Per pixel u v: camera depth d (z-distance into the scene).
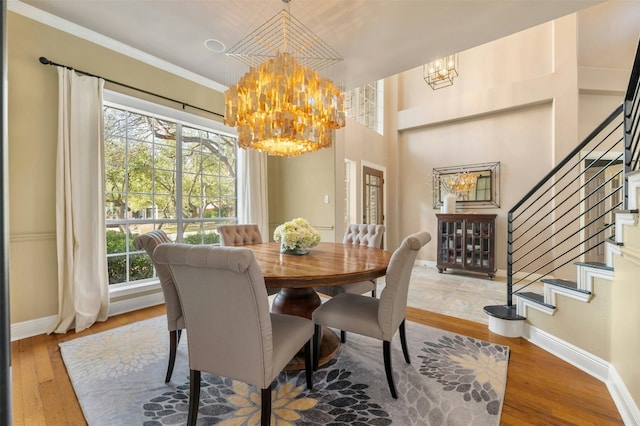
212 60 3.16
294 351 1.48
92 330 2.49
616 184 4.35
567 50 4.16
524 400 1.61
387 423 1.41
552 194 4.32
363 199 5.17
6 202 0.45
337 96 2.43
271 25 2.53
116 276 3.03
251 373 1.25
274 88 2.09
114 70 2.86
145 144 3.23
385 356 1.63
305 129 2.26
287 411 1.50
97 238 2.67
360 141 5.13
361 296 2.03
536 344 2.26
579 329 1.96
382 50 2.89
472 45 2.81
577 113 4.10
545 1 2.21
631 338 1.51
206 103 3.67
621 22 4.29
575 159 4.19
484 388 1.69
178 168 3.50
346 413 1.48
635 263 1.46
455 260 4.71
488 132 4.88
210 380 1.78
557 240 4.30
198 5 2.30
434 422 1.42
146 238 1.67
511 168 4.66
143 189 3.21
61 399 1.59
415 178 5.68
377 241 2.95
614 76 4.24
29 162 2.39
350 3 2.25
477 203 4.93
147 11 2.38
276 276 1.52
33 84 2.41
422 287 3.97
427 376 1.81
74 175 2.54
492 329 2.50
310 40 2.73
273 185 4.69
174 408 1.53
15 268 2.33
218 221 3.94
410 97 5.75
